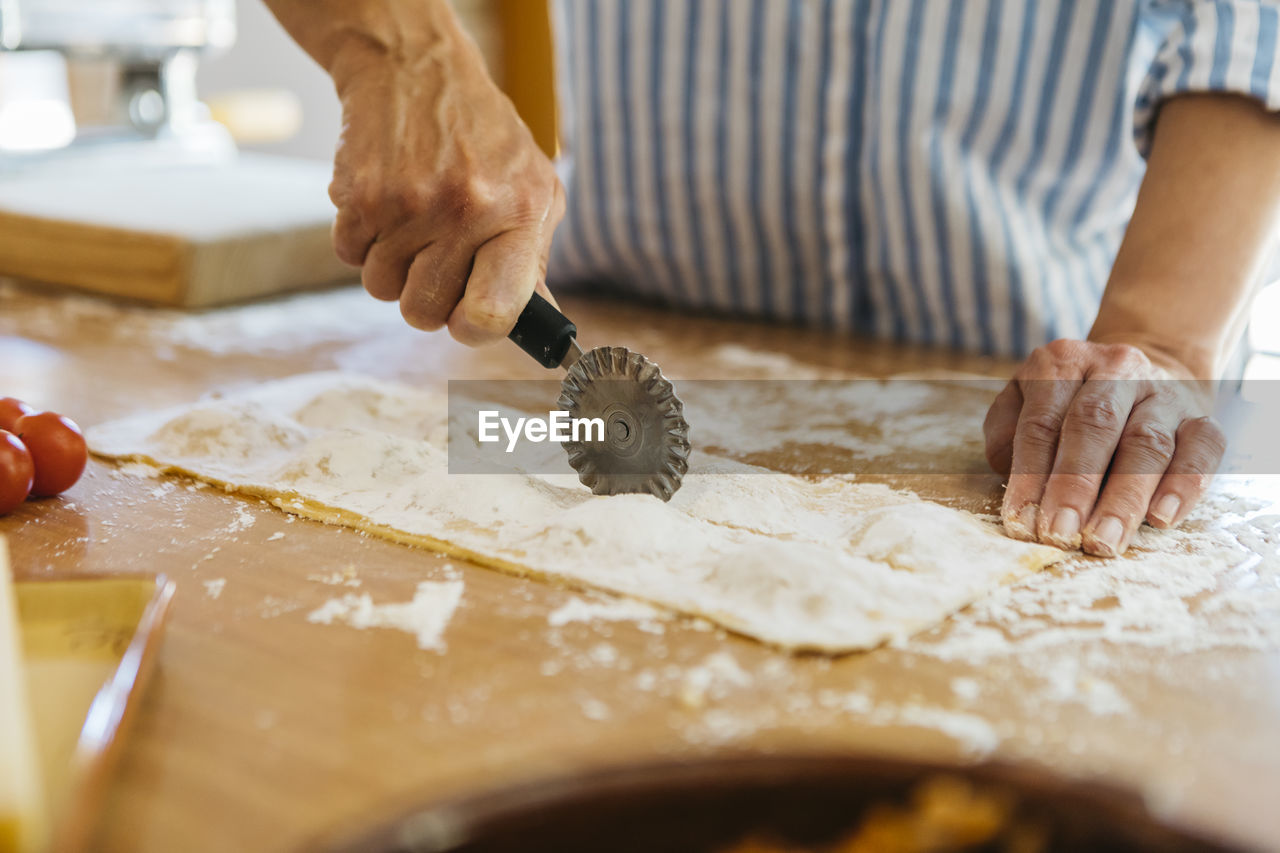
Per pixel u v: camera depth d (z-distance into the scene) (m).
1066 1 0.73
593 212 0.87
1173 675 0.43
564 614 0.45
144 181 0.98
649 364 0.52
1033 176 0.77
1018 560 0.49
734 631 0.44
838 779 0.31
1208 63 0.59
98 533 0.51
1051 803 0.29
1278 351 0.80
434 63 0.57
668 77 0.82
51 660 0.41
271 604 0.46
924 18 0.75
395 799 0.37
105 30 0.95
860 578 0.46
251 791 0.38
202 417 0.59
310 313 0.85
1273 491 0.56
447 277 0.56
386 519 0.52
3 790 0.33
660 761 0.31
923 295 0.79
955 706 0.41
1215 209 0.59
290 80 1.51
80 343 0.77
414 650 0.43
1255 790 0.38
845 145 0.79
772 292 0.85
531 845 0.30
